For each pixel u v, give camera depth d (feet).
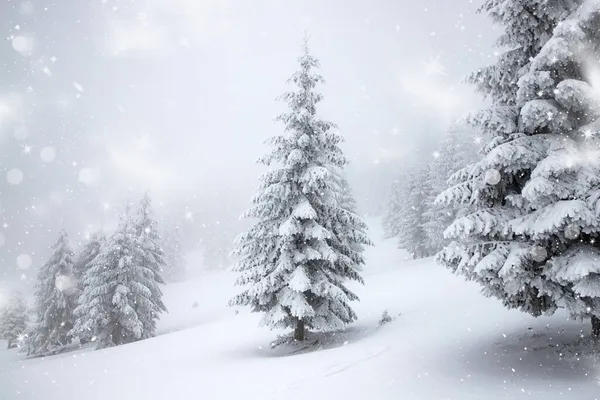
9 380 48.08
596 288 25.63
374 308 70.44
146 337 96.73
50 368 55.11
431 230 137.90
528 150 30.37
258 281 51.60
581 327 36.29
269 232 51.39
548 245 29.58
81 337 100.99
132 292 95.86
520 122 32.76
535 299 31.17
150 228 114.52
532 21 33.45
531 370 29.01
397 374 31.35
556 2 32.73
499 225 30.83
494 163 30.68
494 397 24.29
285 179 51.21
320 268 52.01
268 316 48.65
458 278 79.56
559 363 29.53
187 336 69.67
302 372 34.53
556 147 29.99
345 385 29.91
